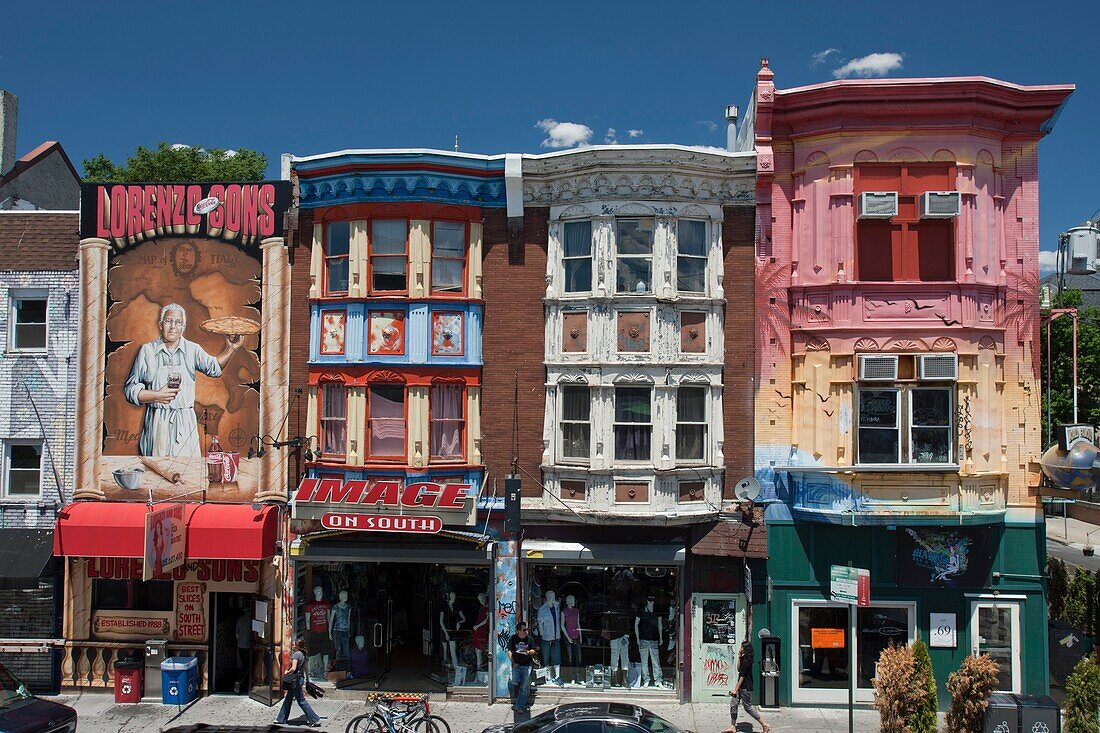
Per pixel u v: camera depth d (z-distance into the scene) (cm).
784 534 1742
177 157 3866
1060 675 1866
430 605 1905
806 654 1738
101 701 1744
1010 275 1714
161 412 1833
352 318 1775
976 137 1694
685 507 1730
